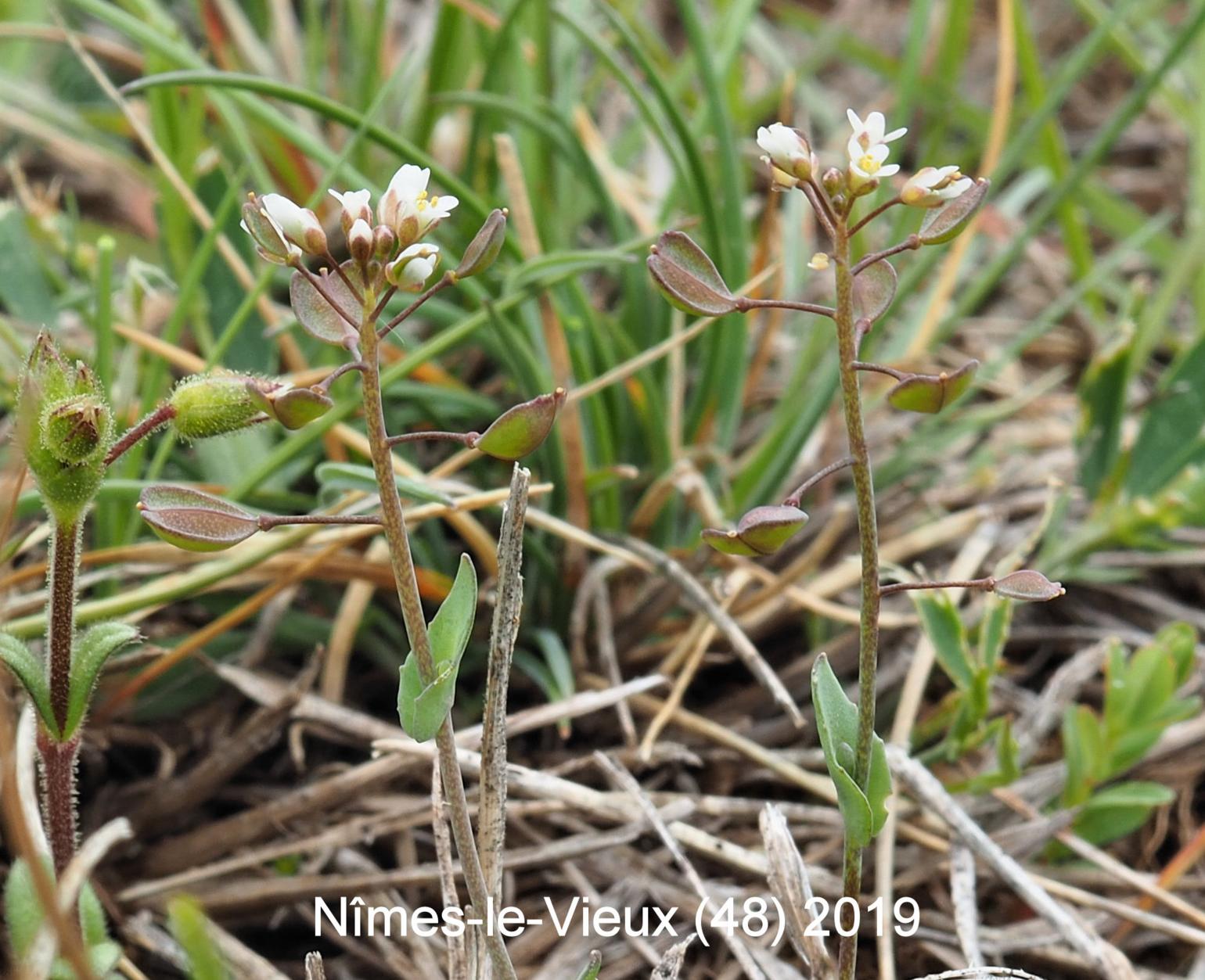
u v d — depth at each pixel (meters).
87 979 0.07
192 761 0.13
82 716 0.09
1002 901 0.12
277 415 0.08
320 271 0.08
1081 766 0.12
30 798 0.10
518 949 0.11
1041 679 0.15
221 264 0.14
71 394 0.09
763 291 0.15
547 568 0.13
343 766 0.12
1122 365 0.14
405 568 0.08
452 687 0.08
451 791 0.08
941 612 0.12
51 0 0.14
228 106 0.15
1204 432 0.14
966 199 0.08
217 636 0.13
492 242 0.08
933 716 0.13
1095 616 0.15
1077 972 0.12
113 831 0.09
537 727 0.13
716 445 0.15
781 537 0.08
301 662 0.13
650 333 0.15
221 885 0.12
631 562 0.13
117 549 0.12
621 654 0.14
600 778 0.13
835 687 0.09
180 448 0.14
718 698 0.14
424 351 0.13
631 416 0.15
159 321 0.15
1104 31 0.16
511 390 0.15
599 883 0.12
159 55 0.15
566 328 0.14
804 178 0.08
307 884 0.11
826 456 0.16
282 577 0.12
